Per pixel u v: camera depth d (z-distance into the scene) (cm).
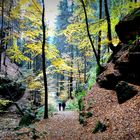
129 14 1748
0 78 2819
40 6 1805
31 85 2714
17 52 2059
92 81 2184
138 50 1445
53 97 4612
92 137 1141
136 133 966
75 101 2825
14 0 2456
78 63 3422
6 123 2039
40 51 2005
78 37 2167
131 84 1378
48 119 1877
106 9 1772
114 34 2158
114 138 1022
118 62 1622
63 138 1271
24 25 1989
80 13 2053
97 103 1556
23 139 1326
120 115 1182
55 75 4706
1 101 2156
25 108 2689
